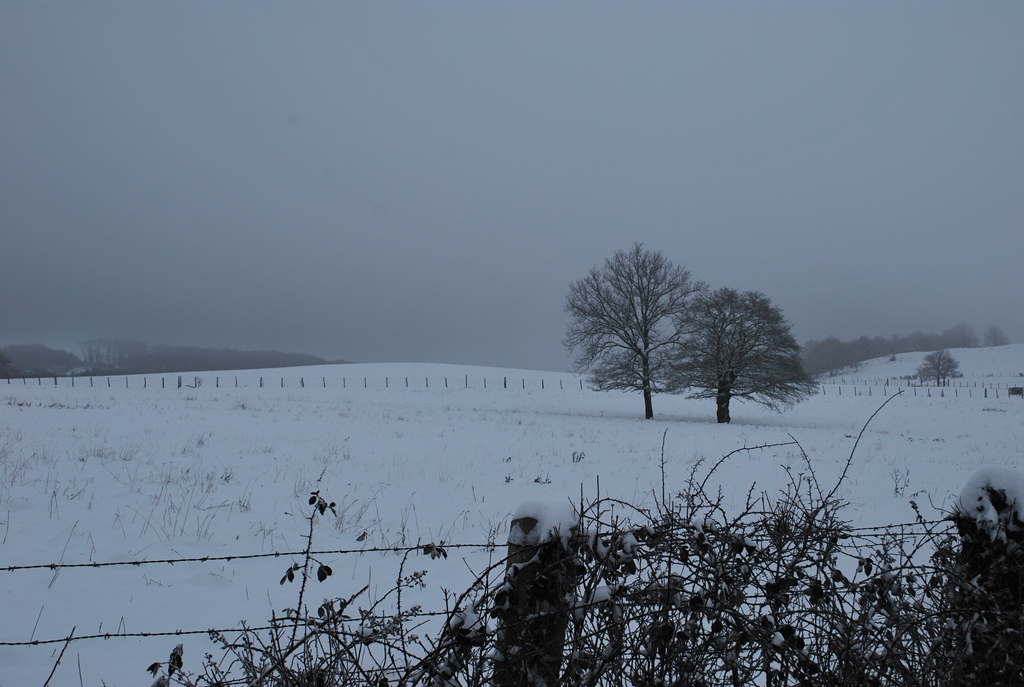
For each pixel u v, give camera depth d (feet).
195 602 17.90
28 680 12.93
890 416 129.49
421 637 14.46
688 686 7.38
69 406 74.02
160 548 22.81
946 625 8.41
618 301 120.78
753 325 115.24
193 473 36.68
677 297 118.83
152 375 236.02
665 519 8.11
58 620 16.34
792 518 8.51
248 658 8.02
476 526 28.50
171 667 7.98
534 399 157.17
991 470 8.50
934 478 43.04
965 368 368.07
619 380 120.37
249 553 23.08
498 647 7.39
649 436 75.66
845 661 7.95
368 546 24.44
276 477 37.17
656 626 7.47
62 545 22.62
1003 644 7.59
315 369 259.19
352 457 46.83
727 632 7.74
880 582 8.34
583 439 68.49
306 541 24.71
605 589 7.43
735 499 34.32
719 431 86.22
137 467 37.29
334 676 7.59
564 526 7.47
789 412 144.66
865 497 35.53
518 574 7.41
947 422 112.47
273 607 17.56
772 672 7.59
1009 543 7.98
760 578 8.23
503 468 45.52
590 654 7.42
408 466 44.24
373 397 135.13
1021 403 163.43
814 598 7.82
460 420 83.61
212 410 78.54
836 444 68.69
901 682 8.20
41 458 37.60
